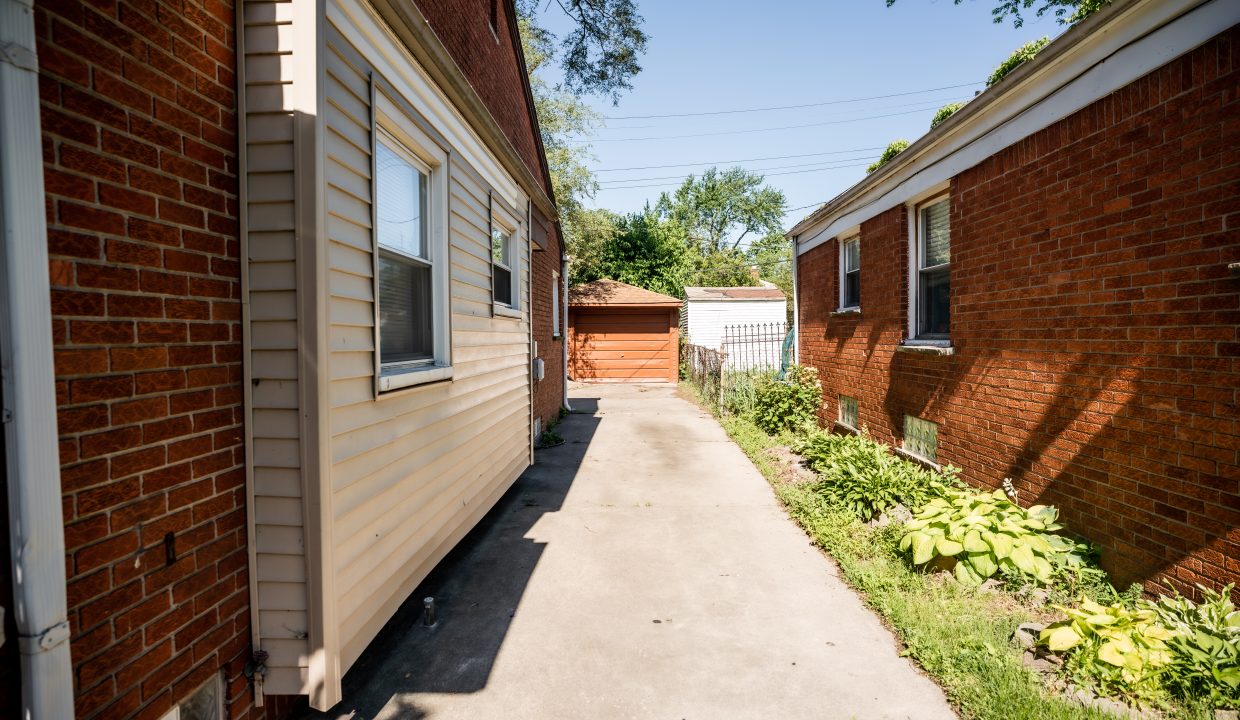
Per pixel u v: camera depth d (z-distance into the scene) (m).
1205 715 2.45
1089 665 2.73
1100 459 3.79
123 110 1.82
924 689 2.88
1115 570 3.68
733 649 3.26
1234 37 2.92
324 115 2.42
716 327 20.17
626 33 13.11
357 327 2.79
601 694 2.87
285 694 2.44
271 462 2.38
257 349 2.37
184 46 2.08
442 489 3.91
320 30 2.39
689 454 8.41
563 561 4.54
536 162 9.53
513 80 7.82
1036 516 4.13
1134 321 3.54
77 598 1.65
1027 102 4.45
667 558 4.57
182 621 2.04
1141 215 3.47
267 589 2.41
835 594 3.93
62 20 1.63
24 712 1.50
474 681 2.98
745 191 52.09
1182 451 3.22
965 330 5.38
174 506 2.00
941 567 4.08
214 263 2.21
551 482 6.89
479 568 4.41
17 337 1.47
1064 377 4.12
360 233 2.83
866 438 7.53
